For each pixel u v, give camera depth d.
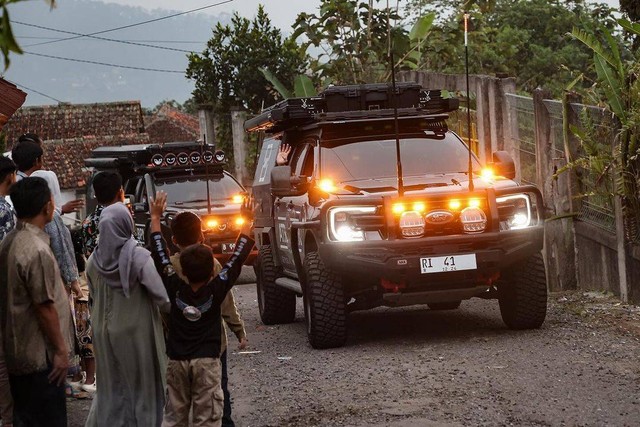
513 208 9.80
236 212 16.81
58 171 40.28
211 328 6.12
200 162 18.14
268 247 12.57
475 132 16.14
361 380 8.39
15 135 44.50
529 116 13.68
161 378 6.38
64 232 8.12
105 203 6.70
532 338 9.65
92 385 8.90
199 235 6.52
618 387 7.55
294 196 11.17
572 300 11.65
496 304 12.45
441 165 10.76
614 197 11.14
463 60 26.56
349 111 11.10
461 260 9.52
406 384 8.09
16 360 5.79
